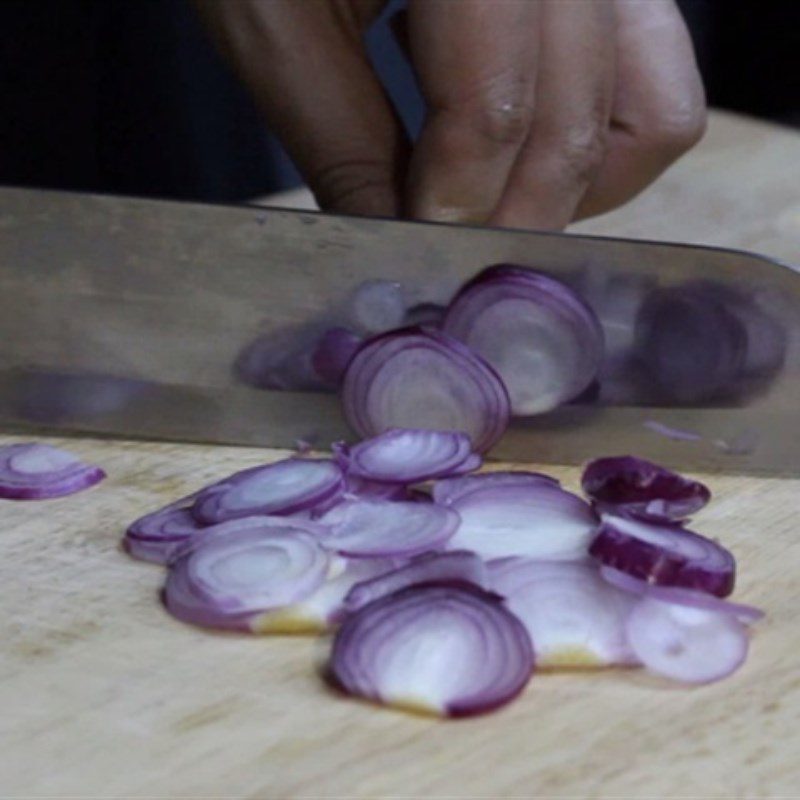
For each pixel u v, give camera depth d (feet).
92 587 1.80
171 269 1.97
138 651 1.74
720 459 1.94
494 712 1.69
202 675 1.73
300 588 1.76
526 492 1.86
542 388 1.96
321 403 1.97
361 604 1.75
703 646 1.73
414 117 2.72
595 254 1.94
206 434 1.98
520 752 1.67
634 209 2.37
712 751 1.67
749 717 1.69
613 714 1.69
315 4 2.11
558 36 2.06
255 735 1.68
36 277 1.97
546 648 1.73
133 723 1.69
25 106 2.53
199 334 1.97
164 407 1.98
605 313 1.95
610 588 1.77
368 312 1.97
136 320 1.97
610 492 1.87
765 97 3.46
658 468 1.87
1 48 2.50
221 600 1.75
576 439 1.96
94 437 1.97
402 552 1.79
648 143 2.17
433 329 1.94
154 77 2.56
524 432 1.96
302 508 1.84
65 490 1.90
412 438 1.90
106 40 2.53
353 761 1.67
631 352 1.95
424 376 1.94
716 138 2.56
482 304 1.95
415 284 1.96
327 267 1.96
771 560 1.83
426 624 1.72
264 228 1.96
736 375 1.94
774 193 2.41
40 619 1.77
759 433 1.94
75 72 2.53
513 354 1.95
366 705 1.70
